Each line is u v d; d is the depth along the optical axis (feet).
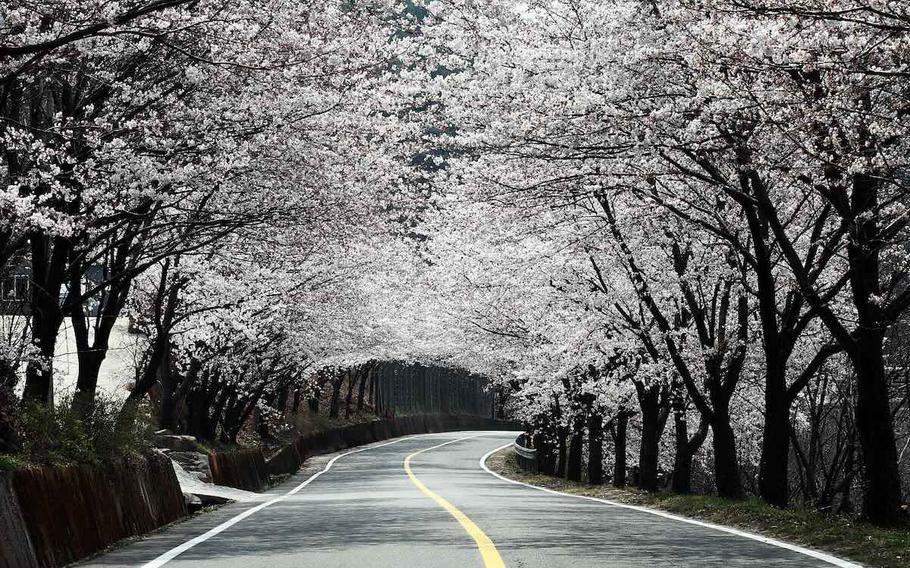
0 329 51.52
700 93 40.91
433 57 57.00
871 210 47.70
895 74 34.50
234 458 95.35
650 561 29.01
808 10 32.19
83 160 50.70
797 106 37.50
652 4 48.88
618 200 70.23
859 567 28.76
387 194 67.62
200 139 54.29
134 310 96.32
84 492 36.88
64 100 51.08
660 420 97.14
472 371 154.51
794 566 28.50
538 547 32.76
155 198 51.08
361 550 32.04
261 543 35.42
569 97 50.88
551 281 86.02
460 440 239.30
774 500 58.23
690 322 81.66
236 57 49.78
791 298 64.95
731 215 64.49
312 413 203.82
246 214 58.75
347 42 53.78
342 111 57.88
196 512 58.95
